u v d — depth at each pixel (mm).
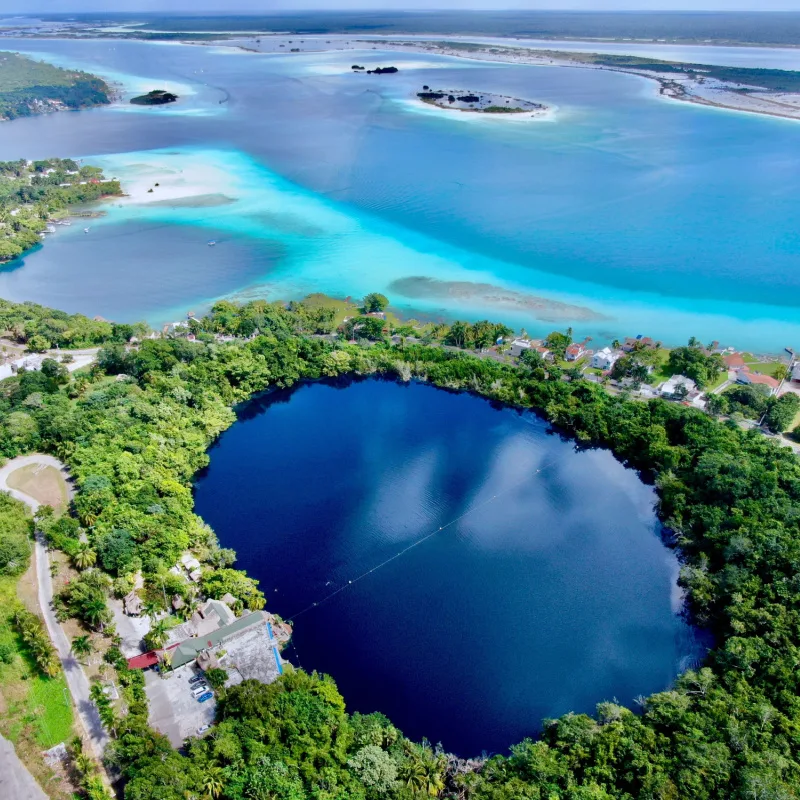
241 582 110062
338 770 79250
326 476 141875
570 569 117938
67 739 84062
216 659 94438
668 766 77812
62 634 98500
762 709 82375
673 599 111875
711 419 143625
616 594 113062
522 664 100875
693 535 119250
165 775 73938
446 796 79188
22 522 117125
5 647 93250
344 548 122250
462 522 128375
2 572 107875
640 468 143000
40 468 136250
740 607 99688
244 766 77875
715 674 93062
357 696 95812
